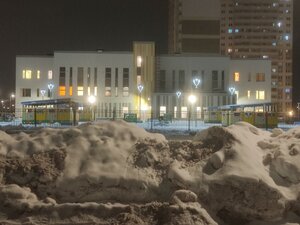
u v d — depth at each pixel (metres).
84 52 83.50
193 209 7.44
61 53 83.62
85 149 9.24
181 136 25.69
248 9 166.88
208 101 81.31
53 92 83.69
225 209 8.03
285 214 7.93
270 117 47.53
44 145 9.66
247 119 47.69
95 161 8.91
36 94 88.56
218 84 84.50
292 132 10.36
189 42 107.44
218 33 107.75
